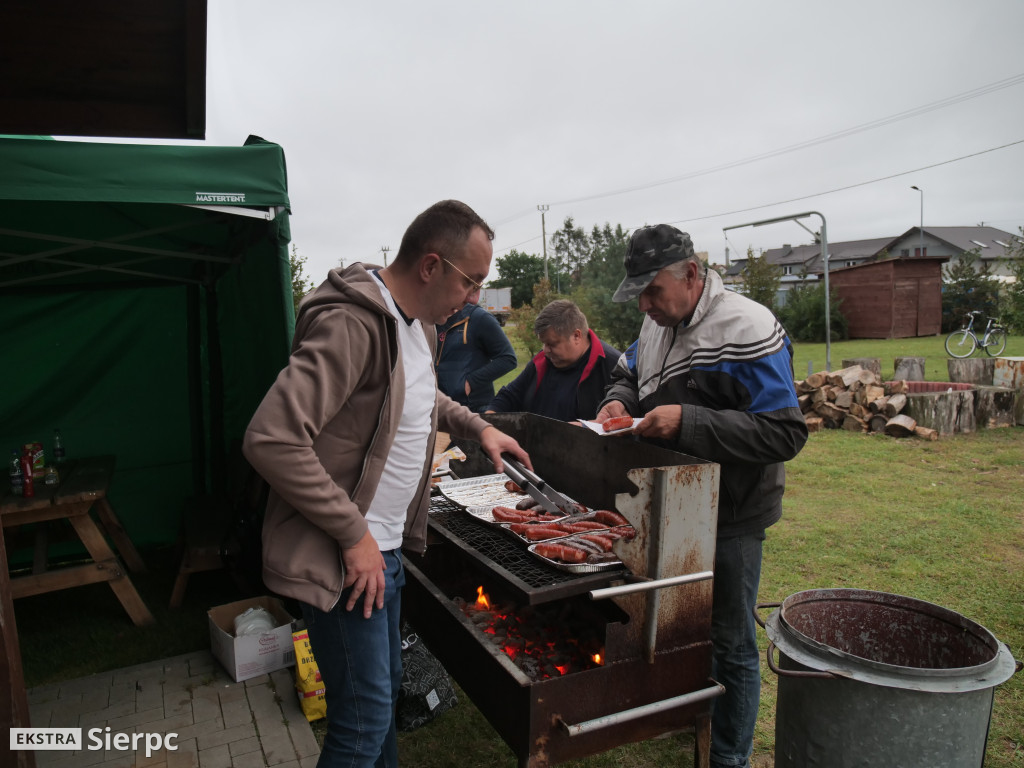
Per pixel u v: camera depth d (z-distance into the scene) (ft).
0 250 13.44
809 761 5.77
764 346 6.83
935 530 16.99
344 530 5.09
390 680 5.94
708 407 7.25
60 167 8.41
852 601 6.81
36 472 12.88
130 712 9.61
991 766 8.29
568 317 11.15
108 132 8.70
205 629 12.40
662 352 8.00
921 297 85.76
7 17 6.44
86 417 16.06
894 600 6.59
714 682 6.76
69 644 11.93
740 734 7.41
